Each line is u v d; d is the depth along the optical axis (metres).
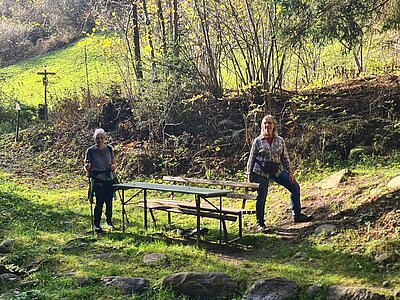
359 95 13.61
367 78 14.60
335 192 9.63
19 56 36.56
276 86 15.16
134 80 18.20
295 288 6.36
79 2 36.44
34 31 38.00
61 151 17.94
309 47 14.77
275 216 9.53
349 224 7.98
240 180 12.76
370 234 7.48
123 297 6.52
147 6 17.19
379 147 11.80
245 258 7.74
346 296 6.04
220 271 6.96
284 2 11.73
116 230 9.52
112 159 9.59
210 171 13.42
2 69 34.31
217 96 15.87
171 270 7.17
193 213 8.62
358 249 7.23
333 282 6.38
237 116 15.02
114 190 9.60
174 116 15.70
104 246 8.39
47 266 7.64
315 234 8.07
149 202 9.62
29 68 33.28
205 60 16.08
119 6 19.81
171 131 15.58
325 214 8.89
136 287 6.70
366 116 12.95
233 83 16.58
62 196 12.92
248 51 15.22
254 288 6.41
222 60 15.99
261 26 14.76
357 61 15.42
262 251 8.02
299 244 7.99
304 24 11.30
